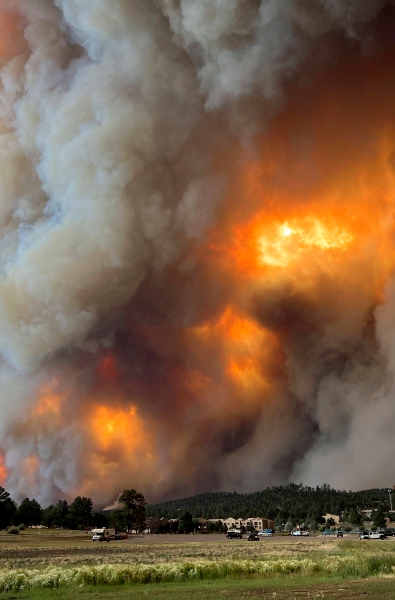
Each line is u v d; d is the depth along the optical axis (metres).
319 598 24.52
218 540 114.44
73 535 133.38
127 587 31.34
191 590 29.12
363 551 64.00
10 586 31.30
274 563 40.91
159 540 116.25
